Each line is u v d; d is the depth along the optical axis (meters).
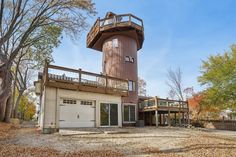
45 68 11.97
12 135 9.73
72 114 13.14
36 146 6.96
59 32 17.45
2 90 13.13
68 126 12.81
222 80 20.27
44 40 18.86
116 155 6.01
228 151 7.37
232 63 20.08
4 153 5.85
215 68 21.28
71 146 7.07
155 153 6.51
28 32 13.32
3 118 18.12
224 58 21.20
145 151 6.70
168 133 12.13
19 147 6.73
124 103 19.72
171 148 7.34
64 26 14.88
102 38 22.00
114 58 21.03
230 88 19.73
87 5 13.82
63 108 12.73
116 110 15.77
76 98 13.33
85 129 12.18
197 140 9.55
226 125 23.11
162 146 7.63
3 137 9.02
